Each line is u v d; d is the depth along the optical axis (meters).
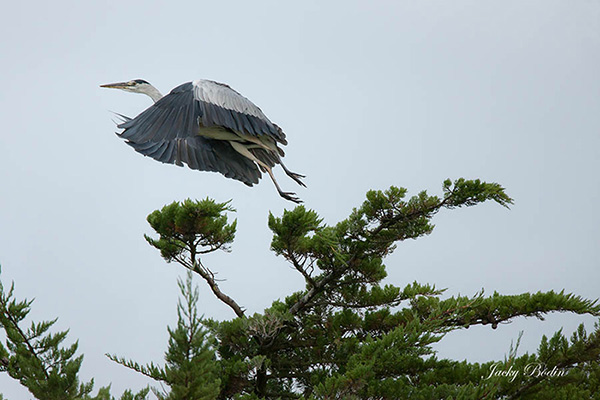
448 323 13.90
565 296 13.27
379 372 12.45
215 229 14.56
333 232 14.05
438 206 13.62
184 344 6.81
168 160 12.17
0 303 9.30
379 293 14.92
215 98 11.20
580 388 10.60
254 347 14.49
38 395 7.79
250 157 12.91
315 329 14.79
